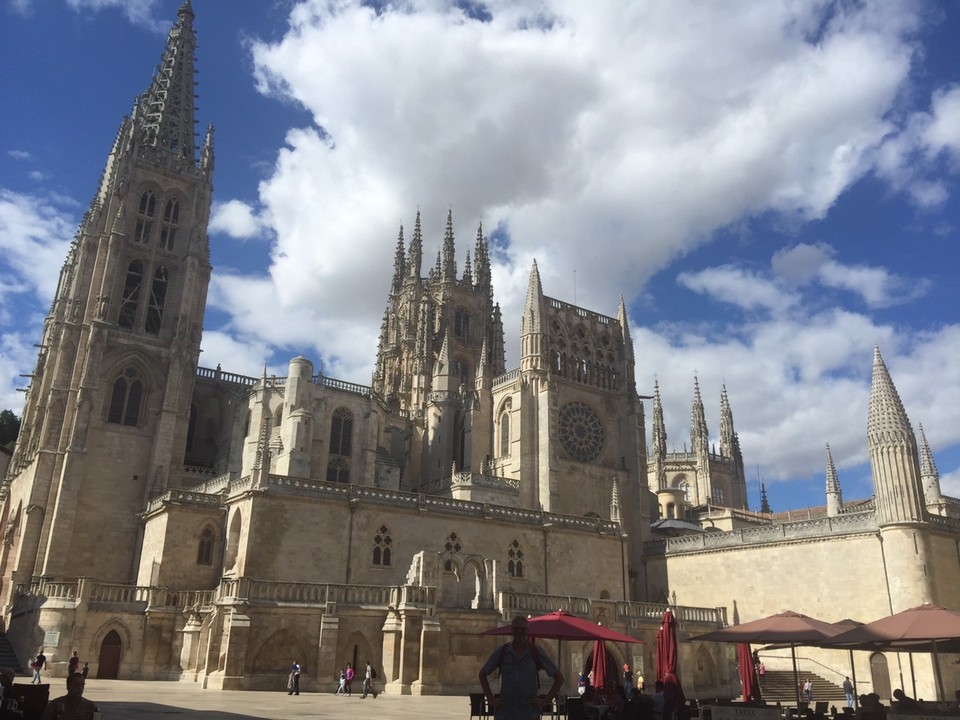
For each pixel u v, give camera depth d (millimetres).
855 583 62531
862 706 29734
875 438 62875
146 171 96188
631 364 99188
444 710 36094
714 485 126312
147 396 85250
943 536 61844
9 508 87750
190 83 107625
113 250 87812
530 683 12852
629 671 45094
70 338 83312
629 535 87750
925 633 27281
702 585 75375
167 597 56906
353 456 89875
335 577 57594
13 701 20031
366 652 49625
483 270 140625
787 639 31062
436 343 127812
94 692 40250
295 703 37500
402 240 142375
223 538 62812
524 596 57156
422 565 52156
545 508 84625
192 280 92250
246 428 87438
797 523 68188
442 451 99375
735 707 27891
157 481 80250
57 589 54281
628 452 93812
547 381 90125
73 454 76688
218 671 46281
